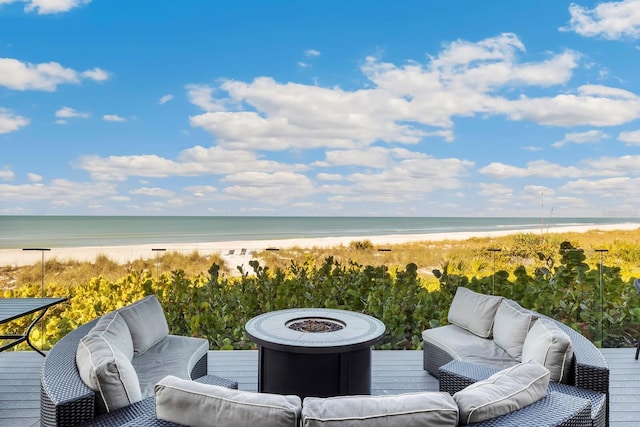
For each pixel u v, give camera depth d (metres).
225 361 4.25
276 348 2.99
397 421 1.59
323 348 2.92
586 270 4.75
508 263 4.87
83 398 1.93
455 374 2.60
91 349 2.25
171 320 4.83
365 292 5.00
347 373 3.03
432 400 1.67
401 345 4.77
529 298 4.76
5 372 3.89
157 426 1.70
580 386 2.38
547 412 1.76
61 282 4.72
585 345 2.66
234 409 1.65
